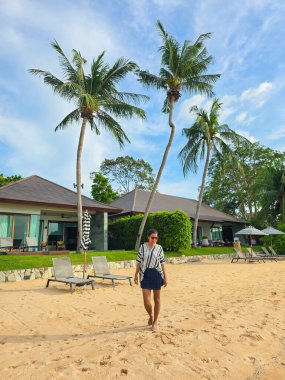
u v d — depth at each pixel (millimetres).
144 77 20359
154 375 3223
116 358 3594
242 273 13688
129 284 10391
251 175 38719
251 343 4344
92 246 21906
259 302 7113
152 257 4988
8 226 17469
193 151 25188
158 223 20078
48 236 21641
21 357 3758
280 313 6078
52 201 18781
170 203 30781
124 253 17406
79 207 17078
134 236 21547
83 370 3273
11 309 6527
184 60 19750
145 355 3711
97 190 35906
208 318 5605
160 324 5254
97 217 22094
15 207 17891
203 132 24531
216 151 26500
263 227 36500
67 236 22609
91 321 5711
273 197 31750
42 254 15109
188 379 3207
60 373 3205
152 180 44656
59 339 4586
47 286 9422
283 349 4266
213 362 3664
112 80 18281
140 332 4730
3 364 3527
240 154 38844
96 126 19188
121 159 43281
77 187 17094
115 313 6367
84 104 16969
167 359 3627
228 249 25469
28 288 9344
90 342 4289
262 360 3854
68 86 16172
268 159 38219
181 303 7414
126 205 26219
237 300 7586
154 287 4910
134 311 6562
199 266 17000
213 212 34969
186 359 3678
